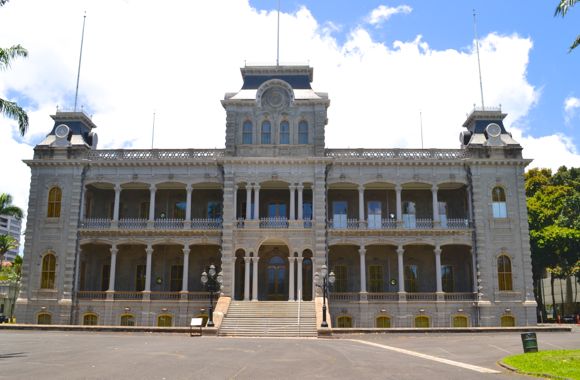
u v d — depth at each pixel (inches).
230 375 803.4
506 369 922.7
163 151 2316.7
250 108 2309.3
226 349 1217.4
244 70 2385.6
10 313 3432.6
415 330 1732.3
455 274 2320.4
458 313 2162.9
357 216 2354.8
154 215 2345.0
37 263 2228.1
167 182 2287.2
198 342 1421.0
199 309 2178.9
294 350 1222.9
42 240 2245.3
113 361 949.2
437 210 2247.8
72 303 2191.2
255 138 2283.5
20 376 756.6
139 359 984.9
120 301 2197.3
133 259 2351.1
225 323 1919.3
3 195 2802.7
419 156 2283.5
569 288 3587.6
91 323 2187.5
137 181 2289.6
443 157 2269.9
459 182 2258.9
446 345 1391.5
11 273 4089.6
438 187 2315.5
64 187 2285.9
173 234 2241.6
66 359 974.4
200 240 2229.3
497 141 2276.1
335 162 2242.9
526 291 2160.4
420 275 2313.0
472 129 2359.7
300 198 2215.8
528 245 2196.1
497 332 1774.1
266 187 2329.0
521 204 2226.9
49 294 2199.8
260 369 877.8
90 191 2384.4
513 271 2175.2
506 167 2253.9
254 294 2130.9
